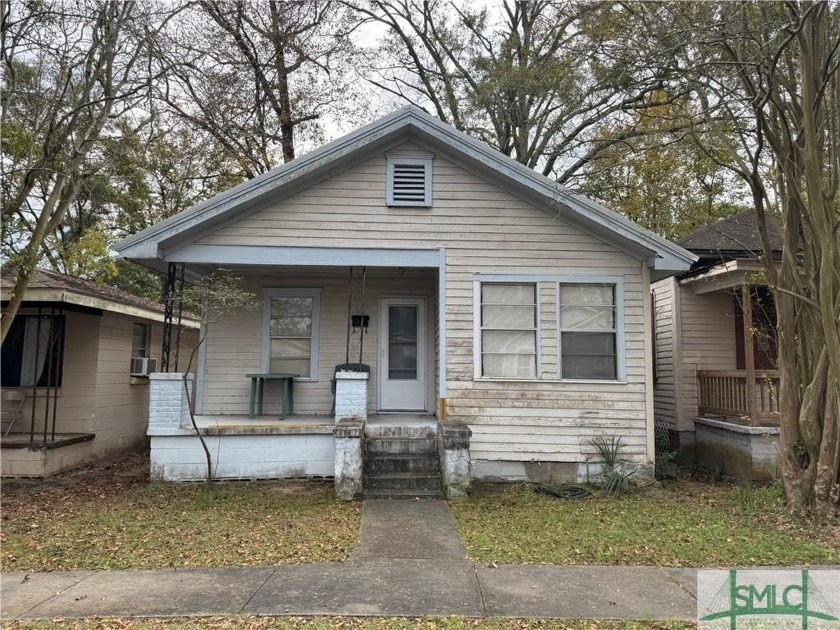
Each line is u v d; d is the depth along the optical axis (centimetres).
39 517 684
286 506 721
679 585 475
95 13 953
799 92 794
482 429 871
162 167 1766
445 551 554
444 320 888
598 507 732
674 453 1000
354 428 772
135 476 936
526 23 1828
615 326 894
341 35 1759
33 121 929
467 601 436
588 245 902
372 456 828
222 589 457
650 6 841
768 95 673
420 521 654
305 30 1731
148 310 1198
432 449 841
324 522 648
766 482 914
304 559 530
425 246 897
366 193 901
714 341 1155
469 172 909
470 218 902
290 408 1038
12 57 892
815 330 708
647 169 1578
